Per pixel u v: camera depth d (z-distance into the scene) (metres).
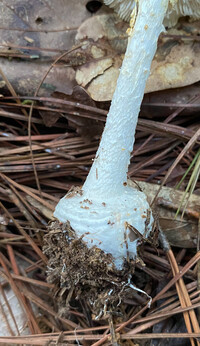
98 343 0.16
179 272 0.17
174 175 0.21
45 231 0.18
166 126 0.21
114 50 0.20
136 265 0.18
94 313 0.18
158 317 0.17
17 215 0.21
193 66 0.20
